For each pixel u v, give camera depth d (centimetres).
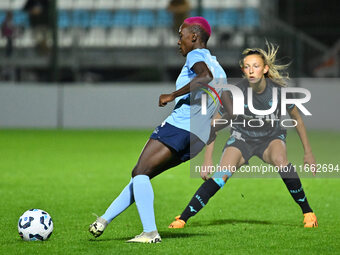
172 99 1725
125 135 7106
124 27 9419
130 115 8012
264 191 3238
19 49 8781
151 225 1848
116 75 9338
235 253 1752
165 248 1798
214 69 1862
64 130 7825
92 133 7381
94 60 8838
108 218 1866
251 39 7856
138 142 6266
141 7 9444
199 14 7488
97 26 9406
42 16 9231
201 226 2216
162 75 8738
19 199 2928
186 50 1873
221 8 9244
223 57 8419
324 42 9244
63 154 5188
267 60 2070
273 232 2091
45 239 1930
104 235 2036
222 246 1844
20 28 8806
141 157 1806
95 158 4906
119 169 4225
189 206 2138
